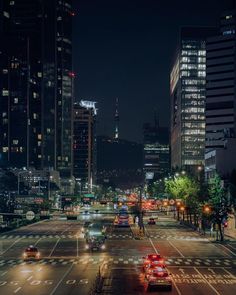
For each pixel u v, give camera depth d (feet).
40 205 655.35
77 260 290.76
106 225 583.17
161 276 193.88
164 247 359.87
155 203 499.51
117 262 280.92
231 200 451.12
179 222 637.71
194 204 501.15
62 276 232.94
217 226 446.60
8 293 190.29
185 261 289.12
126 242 393.91
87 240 346.13
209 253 327.26
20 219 604.90
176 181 588.09
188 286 205.57
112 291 191.62
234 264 277.03
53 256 310.45
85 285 208.33
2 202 625.00
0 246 365.61
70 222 636.07
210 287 203.31
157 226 574.15
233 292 192.03
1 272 247.50
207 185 510.58
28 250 294.25
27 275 237.04
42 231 496.64
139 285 206.28
